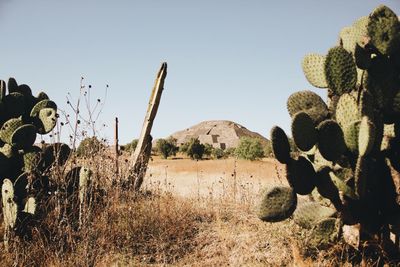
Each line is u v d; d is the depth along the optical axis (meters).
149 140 7.51
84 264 3.92
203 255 4.43
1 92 5.36
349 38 4.29
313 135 3.77
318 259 3.80
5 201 4.25
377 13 3.81
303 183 3.79
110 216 4.84
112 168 5.82
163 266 4.20
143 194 6.41
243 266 4.02
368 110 3.61
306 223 4.05
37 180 4.66
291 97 4.23
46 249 4.11
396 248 3.71
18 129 4.84
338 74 4.00
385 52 3.79
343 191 3.62
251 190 6.69
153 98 7.82
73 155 4.89
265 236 4.50
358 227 3.99
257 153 23.75
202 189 8.62
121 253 4.39
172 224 4.96
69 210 4.62
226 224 5.03
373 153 3.70
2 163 4.83
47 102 5.31
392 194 3.72
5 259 3.93
